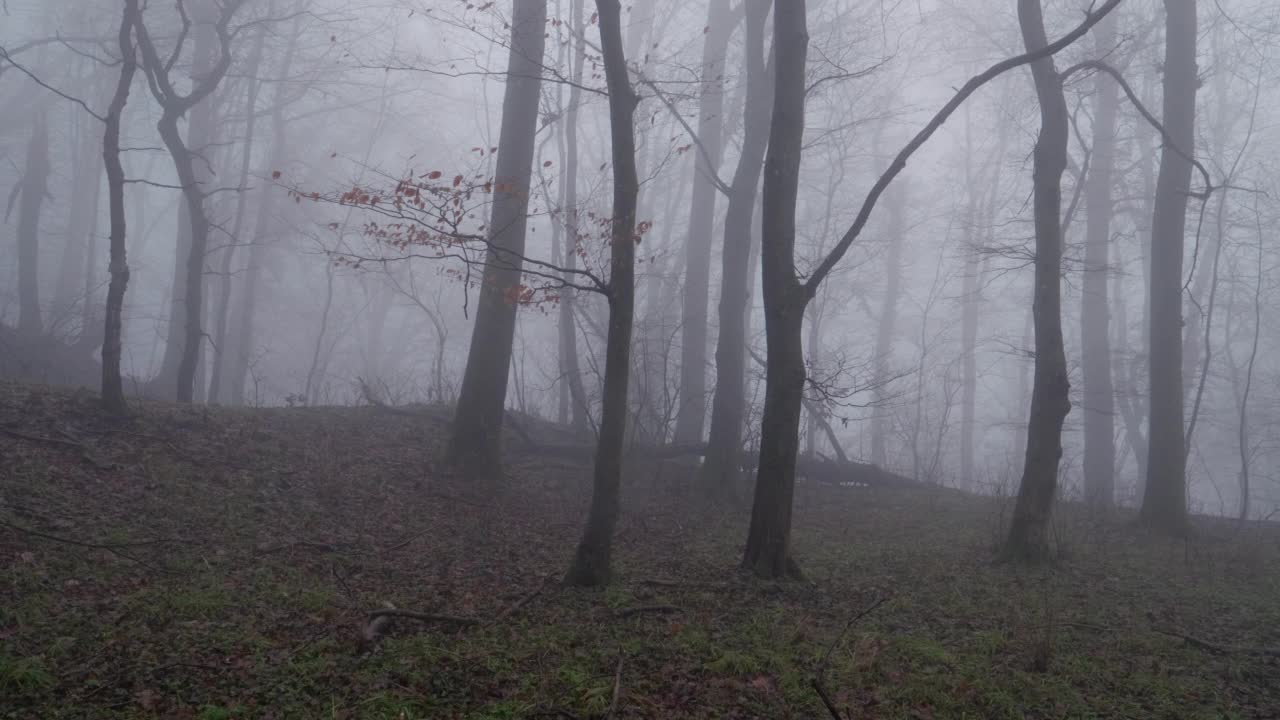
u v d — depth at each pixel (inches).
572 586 349.7
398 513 455.5
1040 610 346.0
